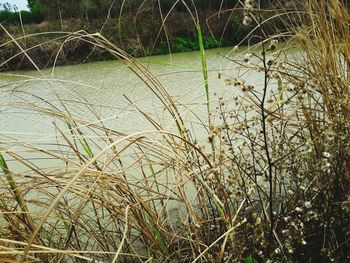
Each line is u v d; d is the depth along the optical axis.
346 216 1.30
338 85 1.36
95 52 7.53
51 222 1.59
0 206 1.23
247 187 1.42
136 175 1.80
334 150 1.22
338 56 1.53
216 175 1.16
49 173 1.42
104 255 1.44
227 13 7.01
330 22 1.52
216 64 4.84
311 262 1.27
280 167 1.36
